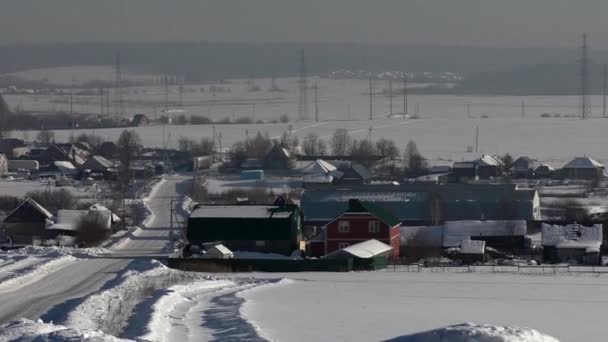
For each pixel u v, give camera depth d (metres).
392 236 124.50
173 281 87.81
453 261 118.00
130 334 55.16
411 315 68.44
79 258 113.31
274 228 124.00
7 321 65.75
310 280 95.38
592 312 71.81
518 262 116.75
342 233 124.75
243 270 108.94
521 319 67.94
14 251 119.12
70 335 43.72
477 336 34.88
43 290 83.38
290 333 59.19
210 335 56.59
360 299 78.00
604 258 120.69
